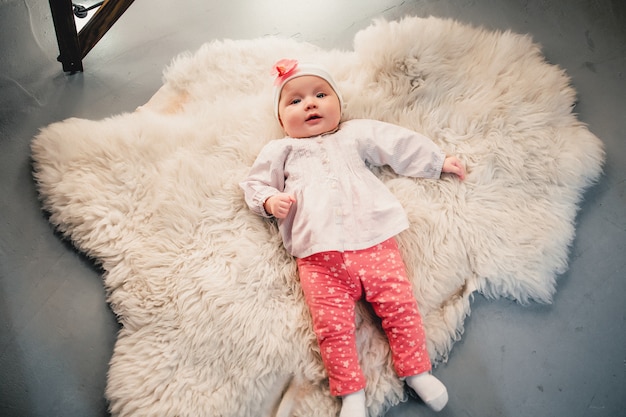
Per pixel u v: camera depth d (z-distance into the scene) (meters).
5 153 1.31
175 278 1.13
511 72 1.34
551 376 1.13
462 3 1.59
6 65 1.45
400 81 1.31
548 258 1.19
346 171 1.16
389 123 1.26
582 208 1.28
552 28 1.51
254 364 1.06
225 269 1.13
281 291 1.14
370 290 1.07
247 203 1.17
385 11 1.60
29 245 1.21
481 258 1.19
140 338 1.10
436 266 1.17
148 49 1.55
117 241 1.17
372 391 1.06
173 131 1.29
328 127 1.21
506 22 1.54
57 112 1.41
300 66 1.22
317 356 1.09
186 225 1.17
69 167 1.23
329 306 1.05
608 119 1.36
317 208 1.10
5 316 1.14
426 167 1.21
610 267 1.23
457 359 1.15
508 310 1.20
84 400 1.08
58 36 1.35
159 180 1.22
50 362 1.11
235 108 1.34
